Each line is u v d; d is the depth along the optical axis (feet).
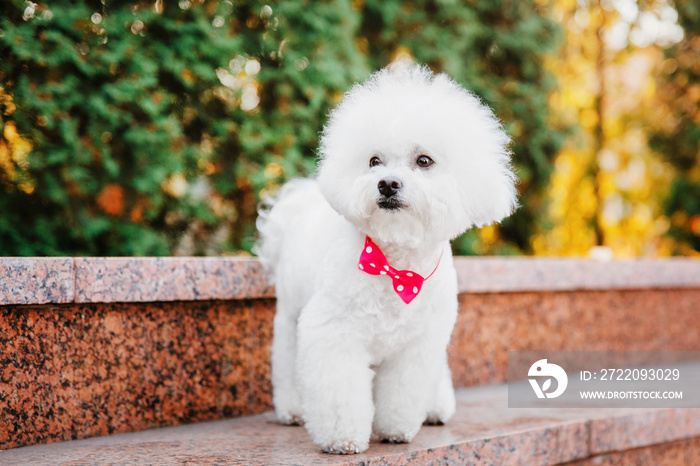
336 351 7.44
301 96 16.14
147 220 15.17
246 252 16.37
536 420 9.87
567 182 27.94
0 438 8.03
